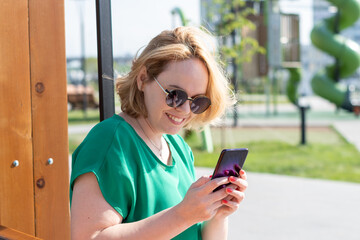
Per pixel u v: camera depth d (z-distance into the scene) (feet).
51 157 4.09
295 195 19.29
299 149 33.42
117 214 3.92
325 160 29.32
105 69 5.14
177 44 4.32
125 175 4.04
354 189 20.48
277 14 54.24
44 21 4.03
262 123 49.24
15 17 3.82
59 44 4.12
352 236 13.82
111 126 4.28
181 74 4.29
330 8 60.03
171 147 5.04
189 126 5.06
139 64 4.49
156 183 4.40
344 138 38.42
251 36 56.03
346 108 57.00
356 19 55.93
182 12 33.73
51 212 4.10
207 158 28.32
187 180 5.01
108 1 5.16
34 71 3.97
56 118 4.12
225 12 41.19
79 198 3.89
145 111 4.59
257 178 23.12
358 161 28.86
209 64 4.39
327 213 16.44
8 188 3.82
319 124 48.67
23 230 3.92
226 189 3.92
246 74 58.29
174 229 3.79
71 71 60.85
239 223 15.20
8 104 3.81
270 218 15.76
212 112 4.72
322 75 58.08
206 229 4.98
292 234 14.03
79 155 4.14
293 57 63.77
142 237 3.75
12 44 3.81
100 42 5.09
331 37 55.93
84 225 3.80
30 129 3.95
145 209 4.25
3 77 3.77
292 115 60.85
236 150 4.18
